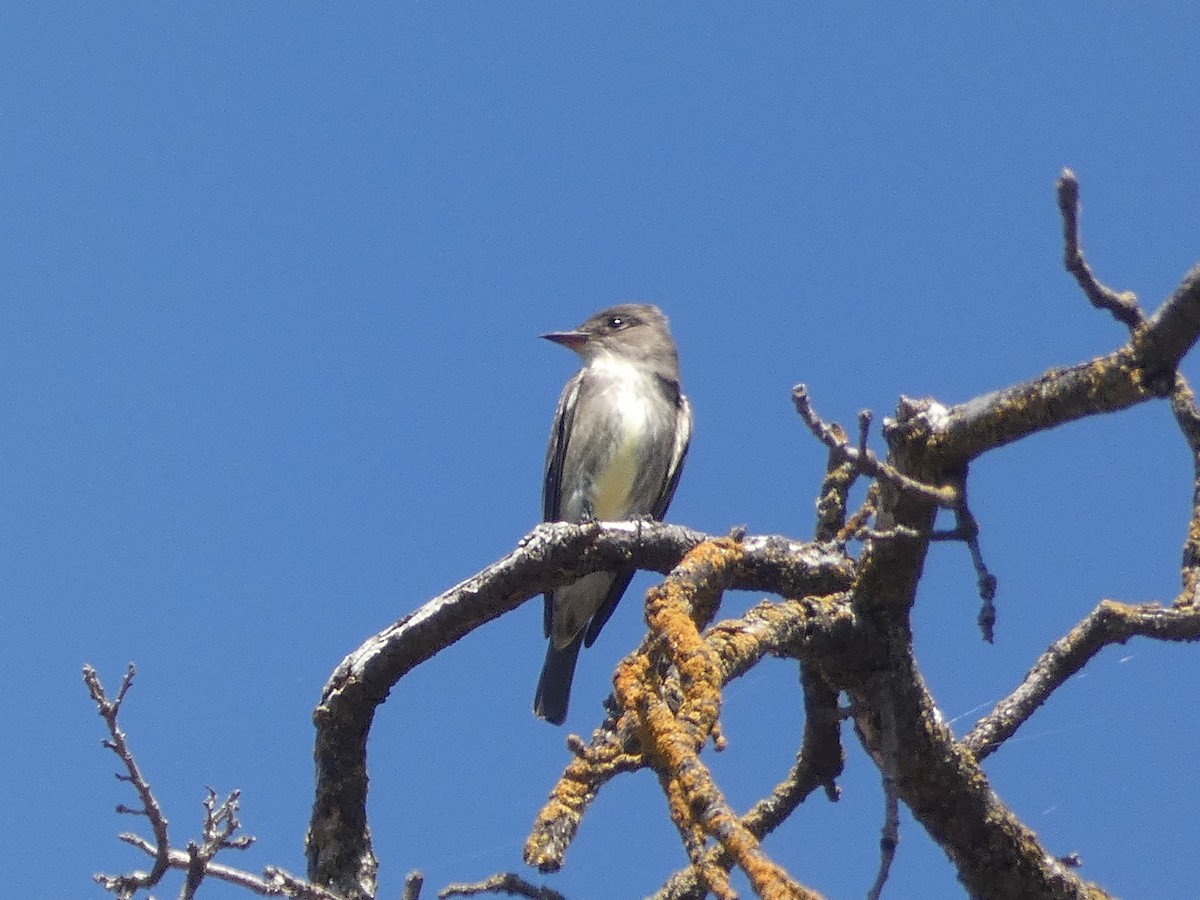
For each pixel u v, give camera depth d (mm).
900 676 8922
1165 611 9555
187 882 8414
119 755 8500
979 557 8086
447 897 8289
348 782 10414
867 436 7664
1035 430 7934
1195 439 7996
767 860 5918
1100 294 7566
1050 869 9414
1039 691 9922
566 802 7227
